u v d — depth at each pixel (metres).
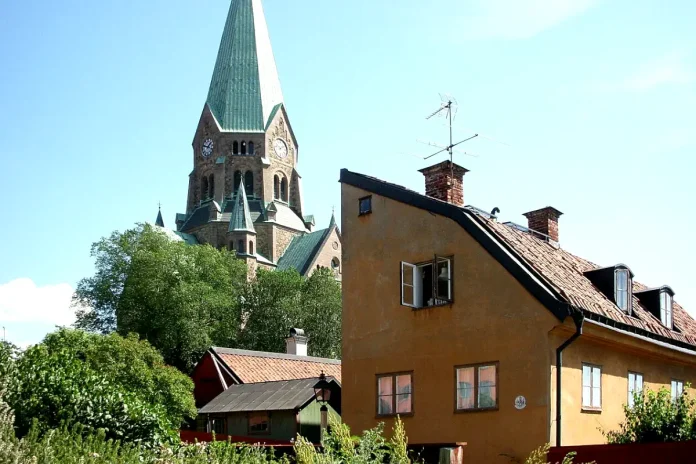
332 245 129.12
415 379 25.17
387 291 26.59
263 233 128.12
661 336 26.39
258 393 36.75
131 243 93.88
